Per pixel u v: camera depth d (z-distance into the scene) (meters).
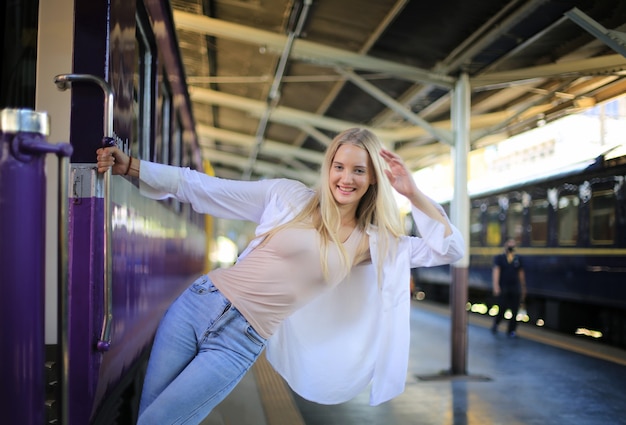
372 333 2.51
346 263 2.27
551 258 11.61
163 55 4.62
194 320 2.18
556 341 9.35
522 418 5.02
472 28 5.96
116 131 2.56
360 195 2.29
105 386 2.67
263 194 2.33
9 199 1.48
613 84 7.32
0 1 1.93
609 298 9.88
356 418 4.97
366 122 12.04
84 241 2.37
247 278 2.19
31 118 1.51
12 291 1.48
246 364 2.19
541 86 8.19
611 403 5.55
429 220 2.37
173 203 5.76
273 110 12.09
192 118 8.51
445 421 4.91
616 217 9.63
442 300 17.66
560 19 5.32
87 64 2.42
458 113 6.93
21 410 1.48
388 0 5.74
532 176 12.51
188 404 2.09
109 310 2.29
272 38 7.44
